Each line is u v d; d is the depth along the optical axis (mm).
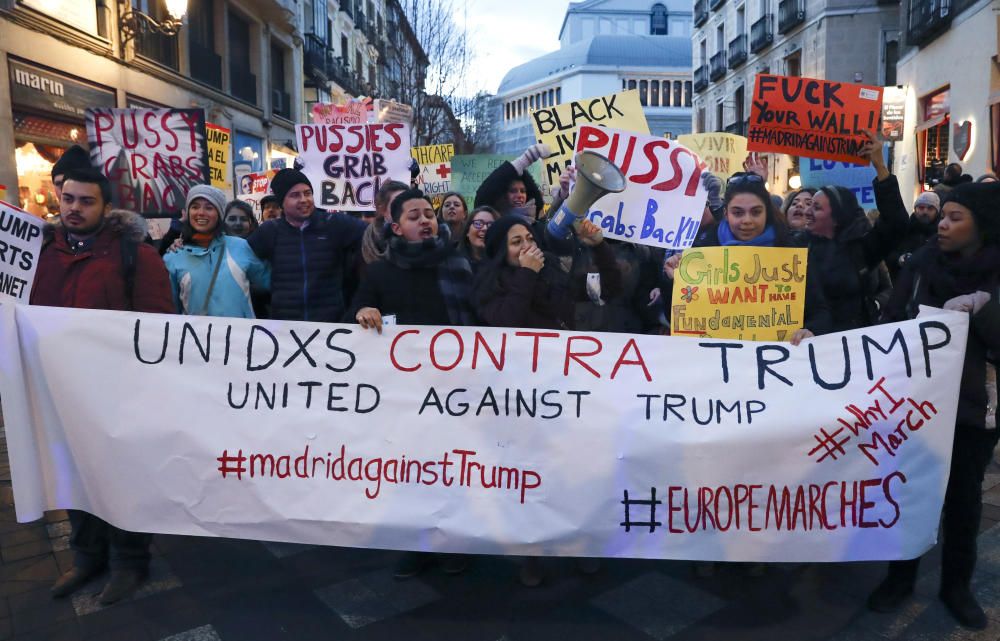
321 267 4078
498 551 2854
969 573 2842
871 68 22859
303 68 24984
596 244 3359
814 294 3168
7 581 3238
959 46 14047
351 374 2963
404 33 23797
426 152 9125
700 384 2857
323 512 2920
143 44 14570
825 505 2799
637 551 2836
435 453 2912
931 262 2914
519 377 2904
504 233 3146
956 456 2818
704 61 36531
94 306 3076
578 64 79688
